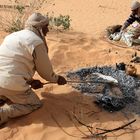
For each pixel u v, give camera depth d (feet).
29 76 12.75
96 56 17.56
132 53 18.21
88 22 25.29
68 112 13.10
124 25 20.31
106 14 27.84
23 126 12.35
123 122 12.66
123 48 19.01
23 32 12.69
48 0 30.66
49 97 13.92
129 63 16.84
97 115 13.01
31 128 12.20
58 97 13.93
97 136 11.97
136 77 15.42
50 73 12.85
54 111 13.10
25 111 12.75
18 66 12.44
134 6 19.65
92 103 13.65
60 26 22.75
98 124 12.52
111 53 18.02
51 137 11.87
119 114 13.10
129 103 13.69
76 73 15.58
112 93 14.14
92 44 19.26
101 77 14.98
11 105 12.67
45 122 12.53
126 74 15.47
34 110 13.07
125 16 27.48
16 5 27.71
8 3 28.86
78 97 13.96
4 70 12.38
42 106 13.32
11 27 21.76
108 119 12.81
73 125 12.47
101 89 14.33
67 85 14.74
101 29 23.27
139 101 13.84
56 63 16.66
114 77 15.24
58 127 12.33
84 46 18.72
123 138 11.89
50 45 18.43
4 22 23.27
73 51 17.90
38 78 15.35
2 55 12.52
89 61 17.01
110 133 12.13
